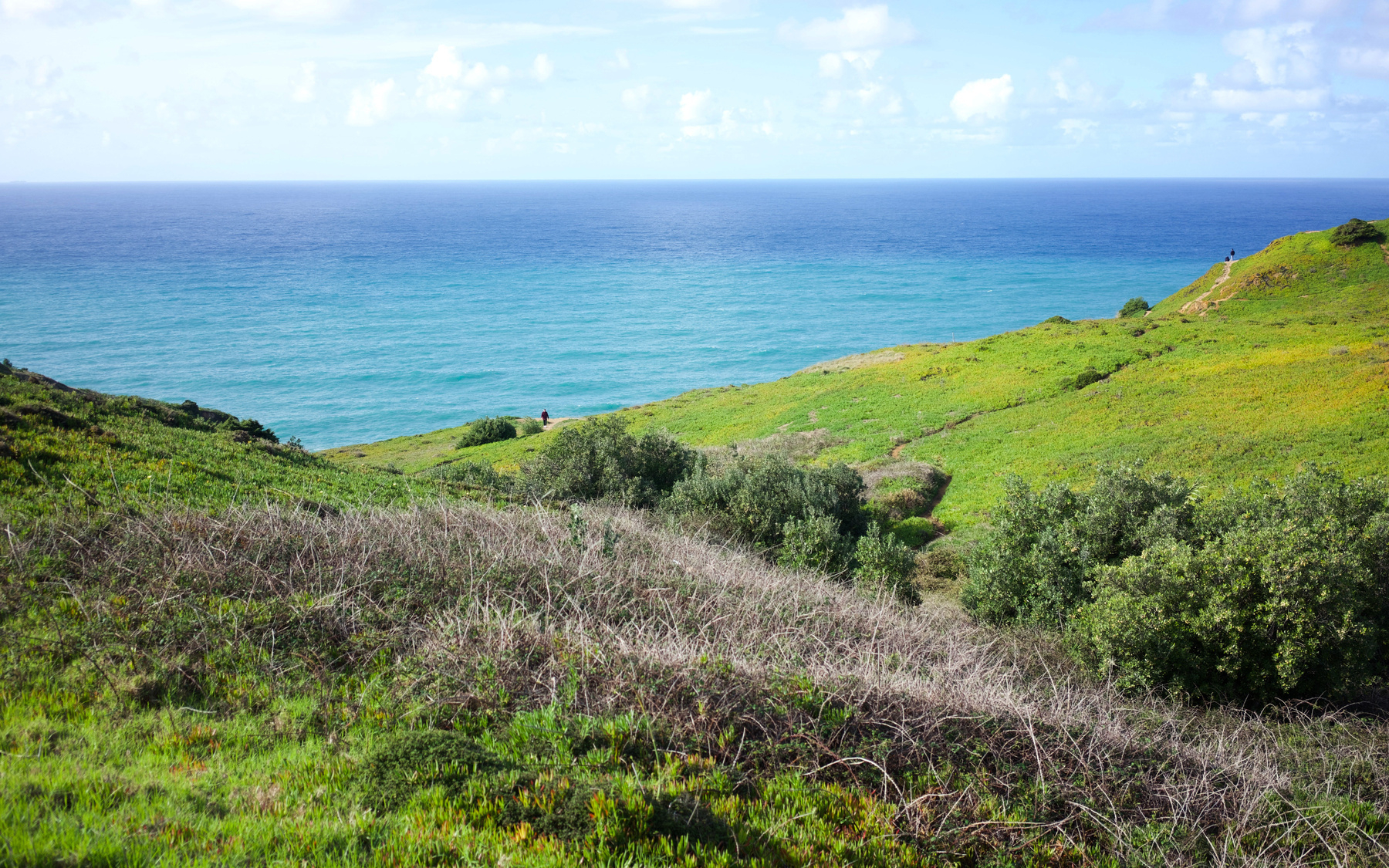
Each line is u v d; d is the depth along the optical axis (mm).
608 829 5637
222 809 5801
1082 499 18922
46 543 10594
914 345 78000
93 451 16000
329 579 11250
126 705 7422
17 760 5973
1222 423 36562
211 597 10234
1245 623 12656
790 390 63438
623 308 170250
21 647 8102
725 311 165750
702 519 22453
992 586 17359
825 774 7512
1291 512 15914
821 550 20047
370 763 6613
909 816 6879
